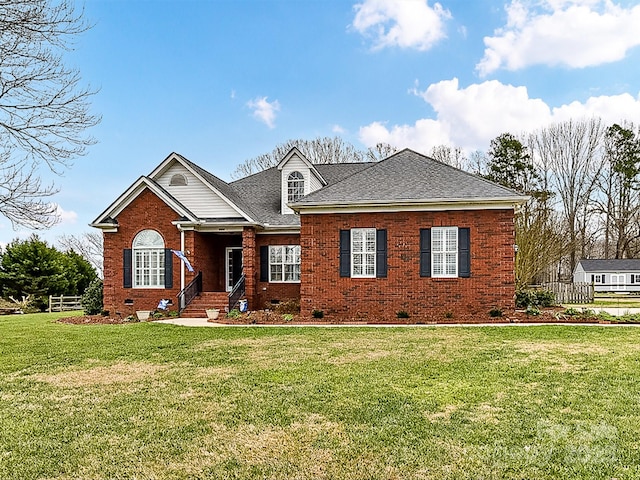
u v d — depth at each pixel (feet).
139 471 14.89
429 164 62.90
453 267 54.75
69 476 14.64
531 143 155.63
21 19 33.91
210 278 71.67
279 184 80.64
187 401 22.30
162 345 38.42
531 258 86.94
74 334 46.03
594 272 159.22
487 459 15.26
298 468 14.89
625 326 46.60
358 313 56.39
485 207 54.03
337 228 57.16
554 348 34.71
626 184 154.10
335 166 82.43
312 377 26.66
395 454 15.76
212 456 15.94
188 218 64.69
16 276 97.76
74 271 109.50
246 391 23.90
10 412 20.99
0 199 35.99
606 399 21.49
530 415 19.43
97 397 23.31
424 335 42.11
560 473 14.25
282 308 62.08
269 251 70.28
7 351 36.78
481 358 31.35
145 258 66.28
